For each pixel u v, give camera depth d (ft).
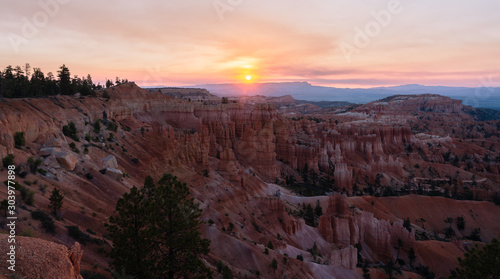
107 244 92.99
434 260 267.80
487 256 93.45
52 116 183.01
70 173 130.72
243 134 457.27
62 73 296.30
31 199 87.61
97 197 128.47
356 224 268.00
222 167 293.02
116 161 179.93
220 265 139.74
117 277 73.77
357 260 241.76
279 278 165.37
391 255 269.03
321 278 188.14
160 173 216.54
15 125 139.54
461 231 354.33
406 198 380.78
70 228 86.12
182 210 81.87
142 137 255.09
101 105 265.34
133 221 80.23
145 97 370.53
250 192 292.20
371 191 437.17
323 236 263.08
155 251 80.69
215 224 191.72
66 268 42.60
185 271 80.59
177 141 279.69
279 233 236.43
